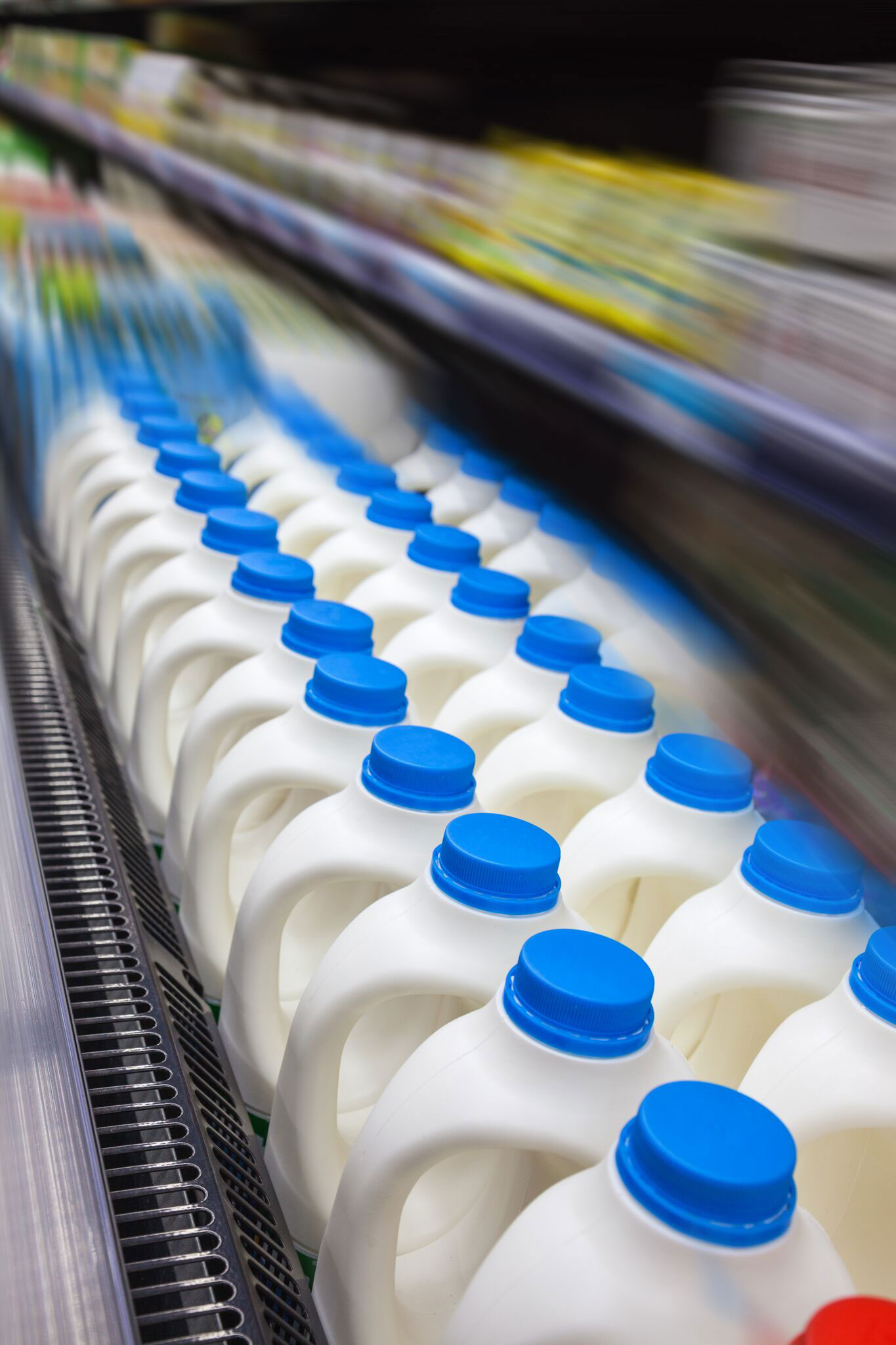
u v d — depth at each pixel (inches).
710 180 27.5
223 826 34.5
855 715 21.1
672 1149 18.5
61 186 78.3
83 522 61.6
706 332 25.0
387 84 52.7
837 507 19.8
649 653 34.9
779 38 30.6
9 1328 20.0
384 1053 30.5
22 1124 24.4
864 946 26.5
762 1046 28.1
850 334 20.1
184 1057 30.0
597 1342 17.6
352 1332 23.5
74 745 43.7
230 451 65.6
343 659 34.6
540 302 33.2
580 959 22.4
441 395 59.0
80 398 69.9
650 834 30.6
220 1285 23.2
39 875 33.7
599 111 43.2
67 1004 28.3
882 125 20.2
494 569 45.0
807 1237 19.0
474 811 29.3
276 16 50.4
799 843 27.0
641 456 36.2
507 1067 21.6
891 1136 23.9
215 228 69.7
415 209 43.4
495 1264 19.3
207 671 48.1
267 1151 28.5
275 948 30.5
